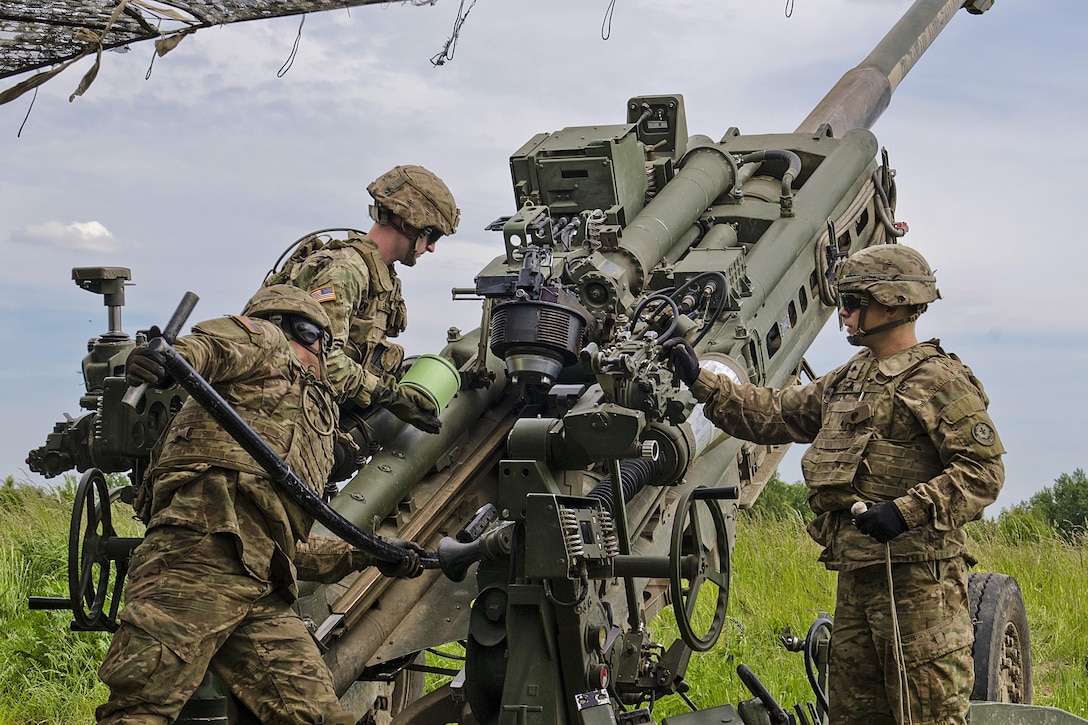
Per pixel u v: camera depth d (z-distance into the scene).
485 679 4.16
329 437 3.98
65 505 9.64
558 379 5.56
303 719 3.68
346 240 5.07
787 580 9.10
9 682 6.69
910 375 4.06
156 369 3.30
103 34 2.86
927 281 4.16
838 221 7.25
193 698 4.22
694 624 8.12
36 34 3.00
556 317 5.00
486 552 4.09
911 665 3.94
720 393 4.65
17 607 7.34
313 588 4.64
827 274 7.02
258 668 3.69
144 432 4.38
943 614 3.96
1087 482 12.77
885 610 3.99
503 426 5.67
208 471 3.65
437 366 5.13
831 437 4.16
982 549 10.20
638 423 3.91
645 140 7.04
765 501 12.15
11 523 8.82
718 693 6.75
